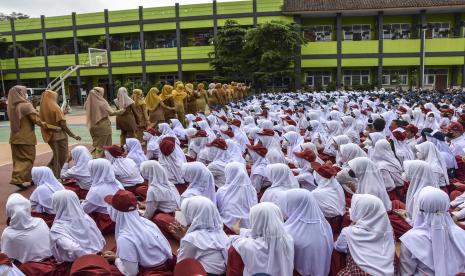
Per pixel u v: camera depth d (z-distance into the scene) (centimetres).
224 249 361
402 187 600
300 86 3100
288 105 1606
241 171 501
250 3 3114
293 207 373
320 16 3105
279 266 325
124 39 3397
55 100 802
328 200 467
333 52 3070
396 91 2556
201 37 3272
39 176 521
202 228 366
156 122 1230
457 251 329
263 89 3041
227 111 1475
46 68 3519
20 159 766
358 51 3048
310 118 1148
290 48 2875
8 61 3591
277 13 3078
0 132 1809
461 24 2961
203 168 505
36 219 406
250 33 2864
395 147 702
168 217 490
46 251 396
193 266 323
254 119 1176
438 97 1795
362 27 3103
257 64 2922
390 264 320
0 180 864
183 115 1380
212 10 3162
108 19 3344
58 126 791
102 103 889
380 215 332
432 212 333
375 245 329
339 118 1130
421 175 472
